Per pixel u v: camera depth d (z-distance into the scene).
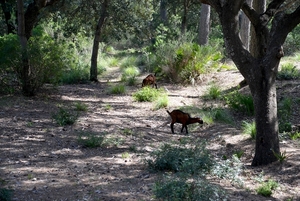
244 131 9.78
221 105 13.23
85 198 5.67
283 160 7.27
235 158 7.09
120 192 5.92
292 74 15.09
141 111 13.16
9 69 13.32
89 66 21.88
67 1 17.44
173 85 17.47
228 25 7.11
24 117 10.80
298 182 6.56
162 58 18.83
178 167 6.93
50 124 10.38
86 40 24.77
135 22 19.66
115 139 9.10
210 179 6.69
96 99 14.77
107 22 19.77
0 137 8.91
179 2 24.84
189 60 17.83
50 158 7.73
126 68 22.67
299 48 21.70
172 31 27.12
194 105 13.51
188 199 5.31
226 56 22.25
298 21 7.15
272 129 7.36
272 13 7.33
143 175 6.81
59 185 6.21
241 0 6.88
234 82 16.39
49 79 14.04
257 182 6.67
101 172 6.96
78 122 10.85
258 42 7.37
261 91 7.26
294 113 11.29
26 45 13.11
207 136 10.22
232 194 6.01
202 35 22.08
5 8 18.50
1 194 5.38
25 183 6.23
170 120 12.01
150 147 8.96
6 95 13.36
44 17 18.25
